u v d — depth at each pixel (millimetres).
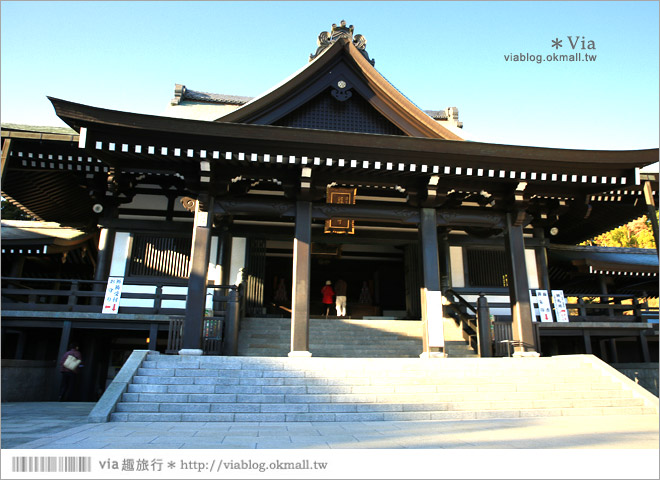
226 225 15438
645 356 14742
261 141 10672
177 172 11516
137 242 14531
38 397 12516
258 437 5500
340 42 13203
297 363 9203
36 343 14742
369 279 23688
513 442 5031
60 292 12852
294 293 11211
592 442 5020
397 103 13414
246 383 8477
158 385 8180
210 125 10391
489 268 16656
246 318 14781
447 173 11594
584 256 18453
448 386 8781
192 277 10953
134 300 14047
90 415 7082
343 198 12078
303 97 13188
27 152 12039
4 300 13141
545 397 8789
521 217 12438
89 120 9922
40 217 17469
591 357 10445
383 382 8844
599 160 11641
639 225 38812
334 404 7895
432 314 11430
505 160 11516
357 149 11000
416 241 17094
